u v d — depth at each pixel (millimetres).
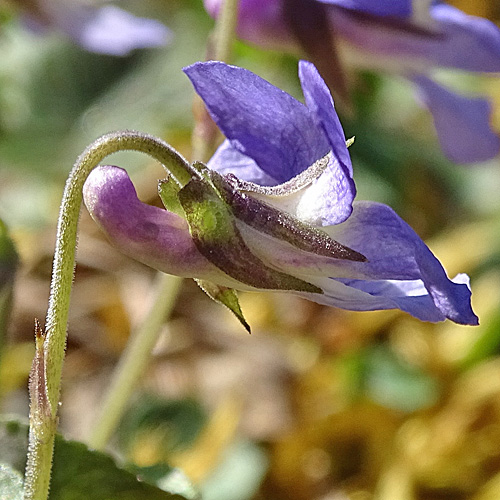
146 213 108
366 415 167
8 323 125
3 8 160
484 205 220
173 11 249
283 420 168
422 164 227
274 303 198
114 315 200
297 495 163
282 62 223
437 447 165
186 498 124
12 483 122
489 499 160
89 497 122
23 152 234
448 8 133
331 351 183
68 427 175
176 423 169
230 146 112
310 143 108
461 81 234
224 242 108
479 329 177
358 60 137
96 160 108
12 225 217
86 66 246
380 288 108
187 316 196
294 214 108
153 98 234
